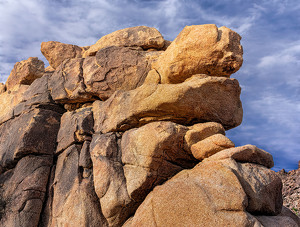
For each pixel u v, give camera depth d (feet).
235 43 27.30
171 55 29.25
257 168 21.67
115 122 29.22
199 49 27.40
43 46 42.83
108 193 25.43
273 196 21.36
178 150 24.86
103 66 34.06
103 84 33.55
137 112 27.37
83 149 29.86
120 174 25.98
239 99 28.78
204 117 26.84
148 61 33.65
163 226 19.21
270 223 19.24
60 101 35.78
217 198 18.47
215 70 27.96
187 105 25.46
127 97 29.22
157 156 24.21
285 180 60.75
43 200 30.37
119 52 34.47
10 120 37.91
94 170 27.37
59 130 34.42
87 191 26.63
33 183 30.35
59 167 31.35
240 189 18.44
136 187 24.13
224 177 19.45
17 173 31.65
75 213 26.22
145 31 37.50
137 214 21.99
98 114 32.17
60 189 29.22
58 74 36.99
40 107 35.78
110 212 25.05
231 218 17.38
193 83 25.49
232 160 20.98
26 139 32.32
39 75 43.06
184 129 24.98
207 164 21.27
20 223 28.40
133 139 26.20
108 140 28.12
